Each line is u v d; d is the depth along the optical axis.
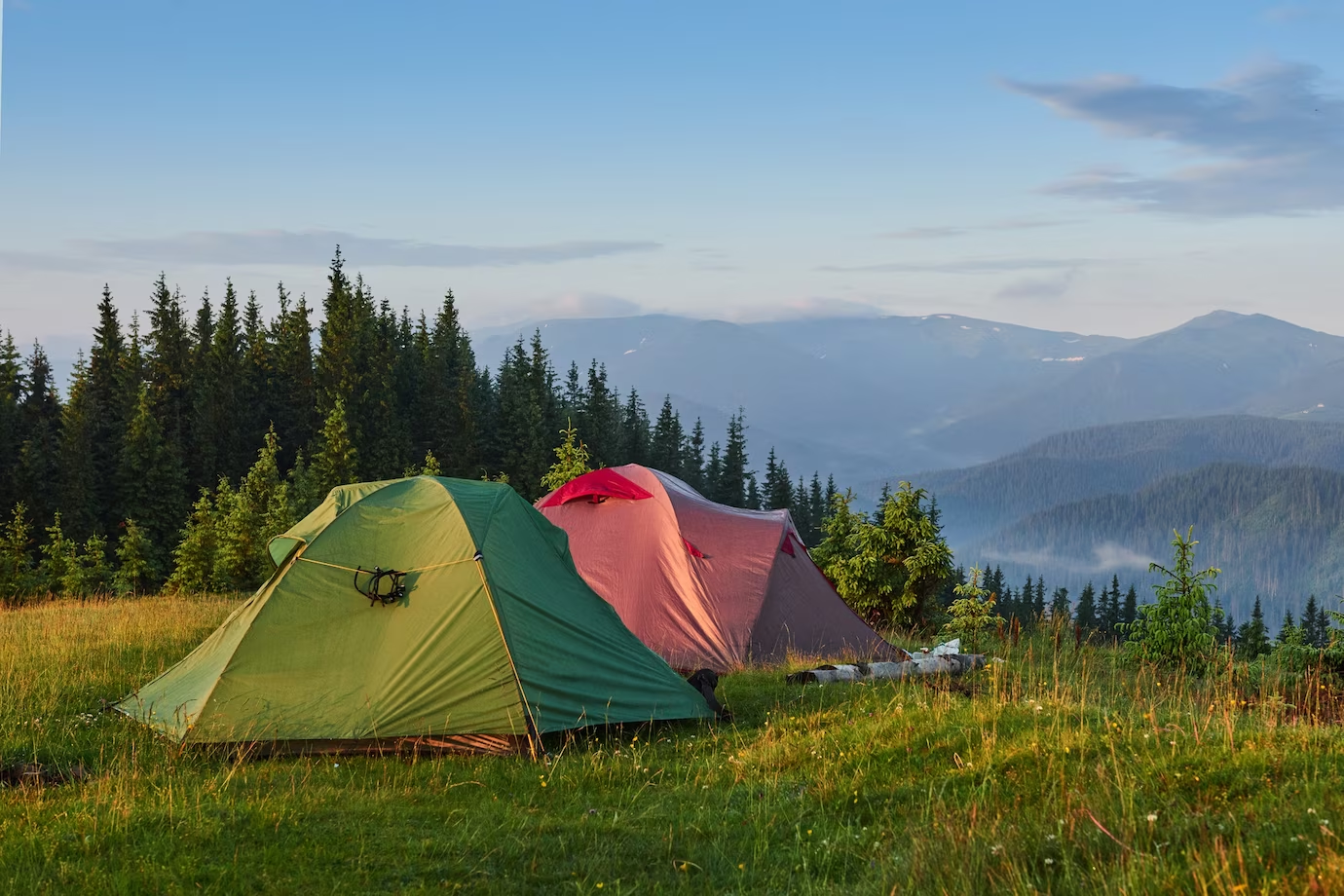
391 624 9.55
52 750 8.70
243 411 89.56
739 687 12.04
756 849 6.05
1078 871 4.93
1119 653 15.76
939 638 16.61
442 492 10.44
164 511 70.62
